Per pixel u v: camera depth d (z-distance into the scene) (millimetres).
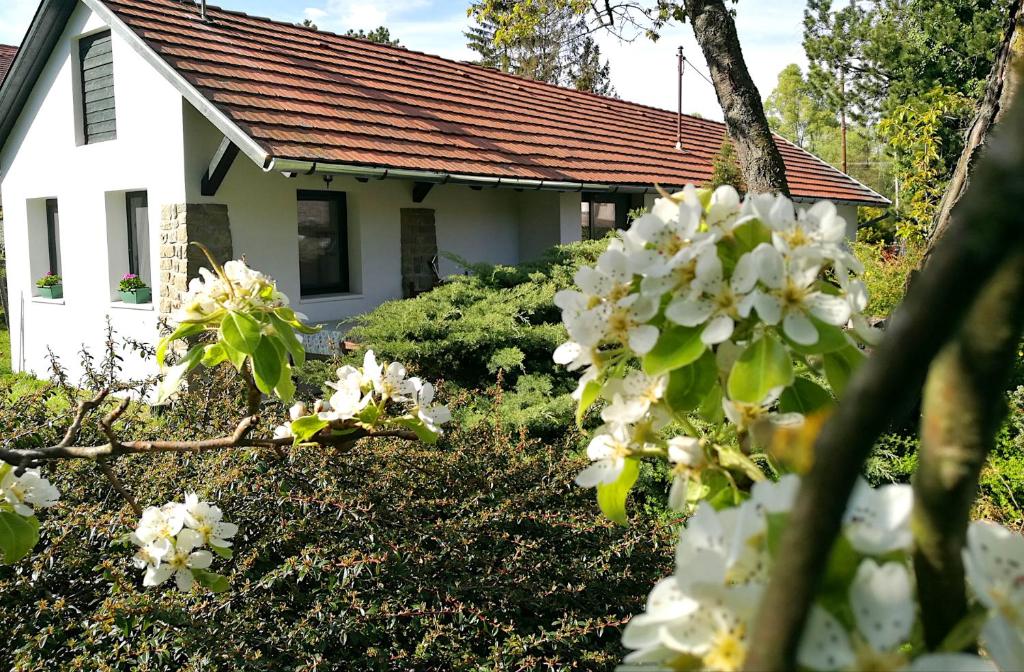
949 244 333
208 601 2748
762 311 951
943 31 18562
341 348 6367
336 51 10391
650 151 12602
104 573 2764
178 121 7598
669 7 7914
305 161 6969
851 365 1030
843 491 371
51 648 2684
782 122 49344
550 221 10320
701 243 978
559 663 2703
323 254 8734
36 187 9969
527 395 5043
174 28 8562
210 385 3811
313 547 2949
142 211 8867
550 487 3465
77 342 9516
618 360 1139
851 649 549
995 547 603
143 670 2512
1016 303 429
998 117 3686
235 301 1684
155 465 3371
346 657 2725
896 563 574
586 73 36312
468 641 2830
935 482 506
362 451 3334
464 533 3068
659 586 672
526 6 9000
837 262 988
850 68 23031
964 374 468
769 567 621
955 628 546
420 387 1828
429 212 9539
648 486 3779
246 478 3219
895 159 18172
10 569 2869
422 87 10633
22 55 9281
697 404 1078
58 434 3500
